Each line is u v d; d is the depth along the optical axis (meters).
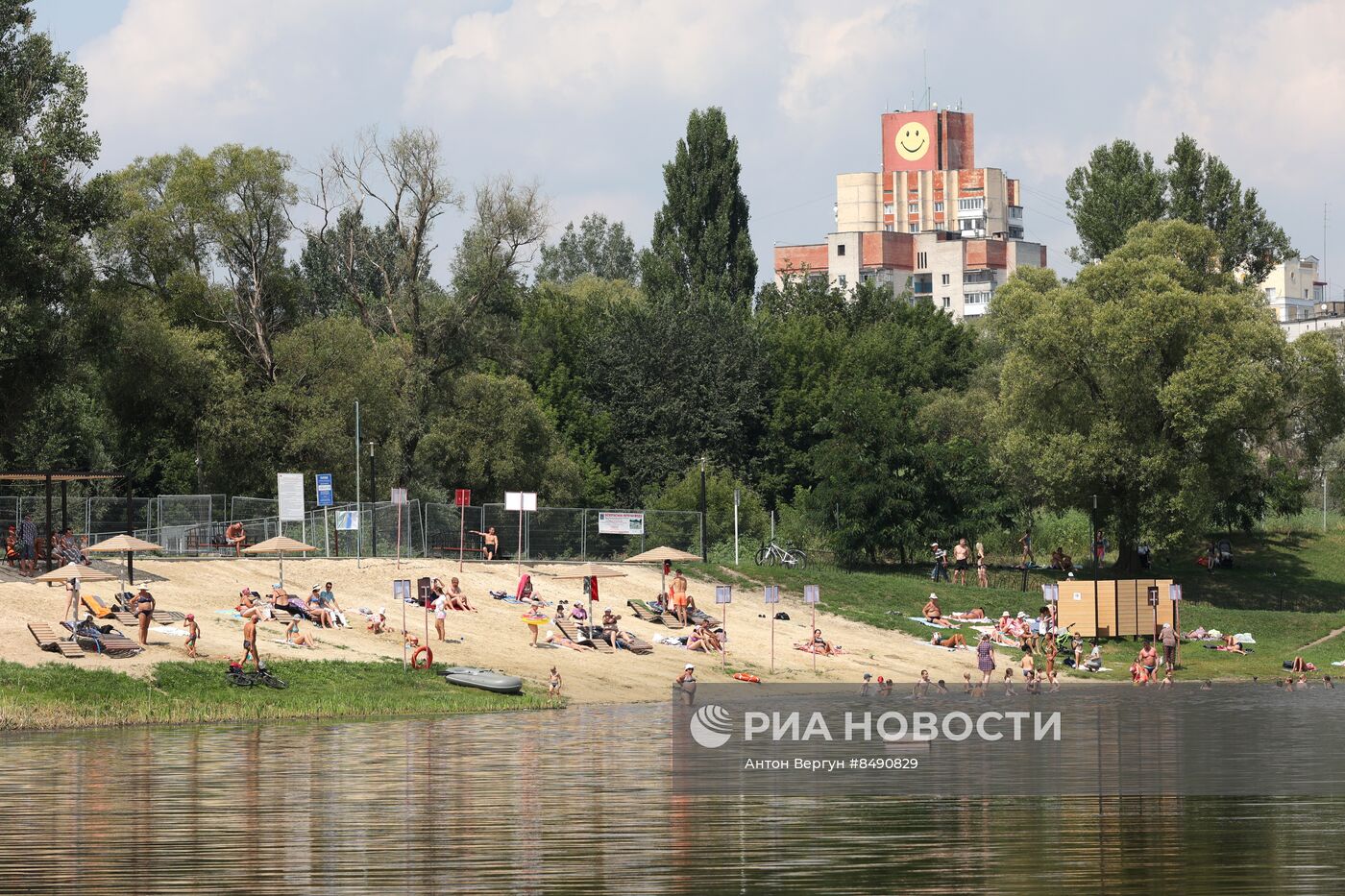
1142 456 193.00
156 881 54.94
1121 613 173.12
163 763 82.88
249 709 105.06
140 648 114.19
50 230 162.75
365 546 172.75
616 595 165.12
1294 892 53.75
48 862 57.69
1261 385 190.25
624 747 91.06
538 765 83.12
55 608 124.31
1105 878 56.16
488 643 135.38
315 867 56.91
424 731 98.69
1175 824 67.50
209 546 168.75
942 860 59.19
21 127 168.25
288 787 74.81
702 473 189.00
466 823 65.81
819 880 55.66
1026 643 160.00
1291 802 74.06
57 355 170.75
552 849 60.38
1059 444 196.00
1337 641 176.75
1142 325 192.88
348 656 122.75
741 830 65.25
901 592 182.12
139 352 190.88
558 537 185.38
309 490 196.00
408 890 53.62
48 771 79.88
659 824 66.12
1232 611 188.00
